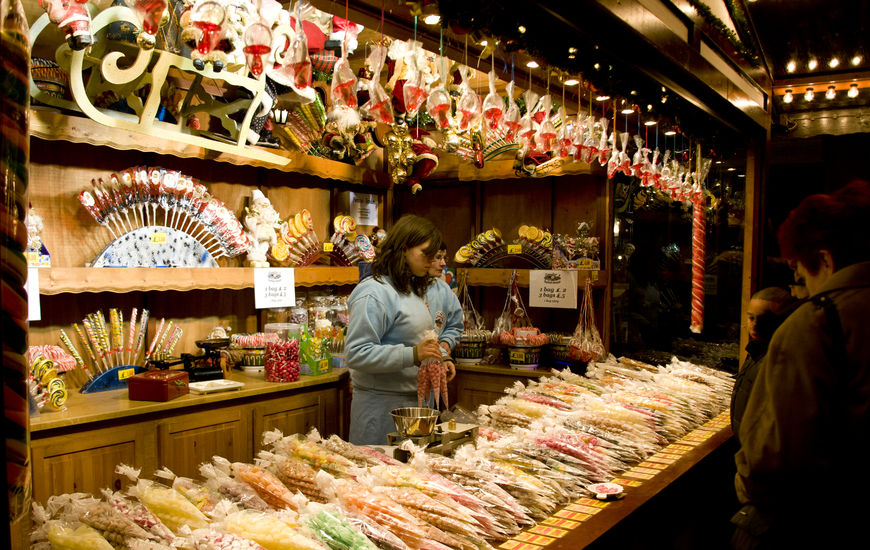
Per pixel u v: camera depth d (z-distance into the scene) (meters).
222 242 3.42
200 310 3.63
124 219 3.28
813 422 1.42
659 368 3.33
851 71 3.97
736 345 4.21
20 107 0.76
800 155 4.40
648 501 1.81
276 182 4.02
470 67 2.76
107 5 2.52
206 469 1.58
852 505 1.43
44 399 2.49
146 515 1.30
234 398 3.04
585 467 1.92
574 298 3.79
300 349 3.50
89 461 2.51
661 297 4.22
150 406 2.67
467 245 4.26
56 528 1.20
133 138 2.93
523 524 1.59
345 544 1.30
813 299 1.53
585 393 2.63
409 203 4.80
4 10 0.74
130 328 3.12
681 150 4.05
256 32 1.62
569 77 2.60
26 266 0.77
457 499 1.55
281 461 1.64
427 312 2.71
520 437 2.03
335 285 4.44
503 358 4.07
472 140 3.27
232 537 1.25
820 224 1.62
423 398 2.34
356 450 1.78
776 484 1.50
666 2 2.58
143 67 2.56
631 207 4.11
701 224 4.08
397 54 2.68
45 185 2.95
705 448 2.37
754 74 3.76
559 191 4.16
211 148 3.09
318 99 3.50
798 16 3.57
